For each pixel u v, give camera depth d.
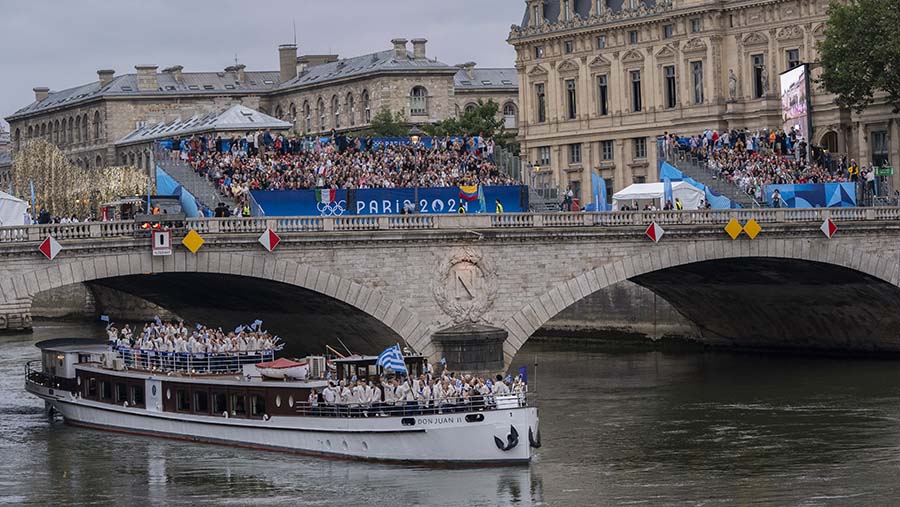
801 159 135.00
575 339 147.62
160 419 94.88
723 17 157.75
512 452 84.38
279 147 126.50
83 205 182.38
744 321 133.00
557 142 175.12
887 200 129.62
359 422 86.38
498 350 103.94
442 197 115.62
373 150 129.25
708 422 96.62
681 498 77.12
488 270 104.38
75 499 78.50
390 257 101.81
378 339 105.31
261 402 90.50
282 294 104.38
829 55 137.75
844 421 96.19
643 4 164.62
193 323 123.56
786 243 114.88
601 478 81.50
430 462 85.00
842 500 76.69
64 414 101.06
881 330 125.00
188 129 197.12
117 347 99.69
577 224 107.00
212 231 97.44
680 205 117.38
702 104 159.25
